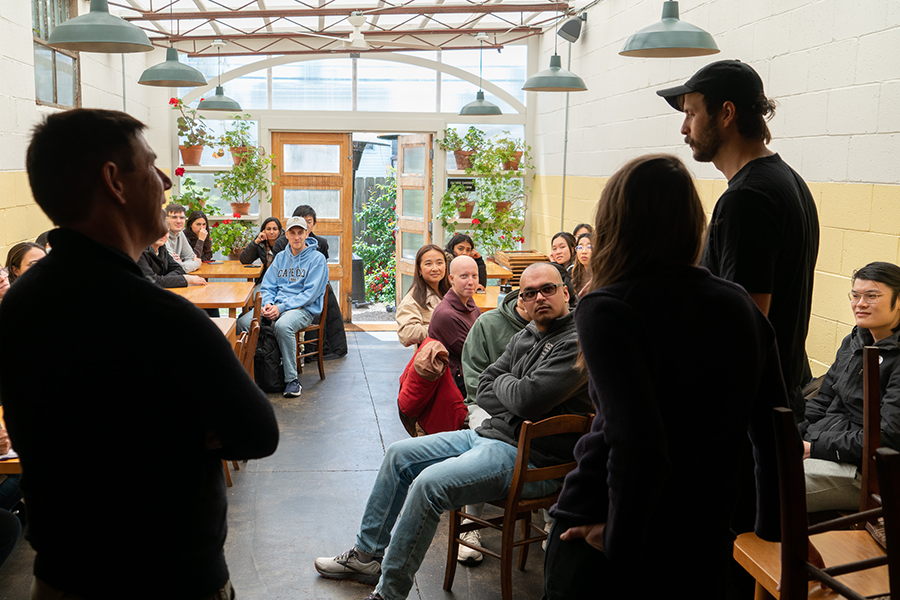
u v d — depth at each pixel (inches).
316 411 200.2
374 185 426.9
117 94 276.8
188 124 319.6
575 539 53.5
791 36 151.8
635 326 48.8
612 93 247.4
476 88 334.6
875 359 73.0
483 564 118.0
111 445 42.8
